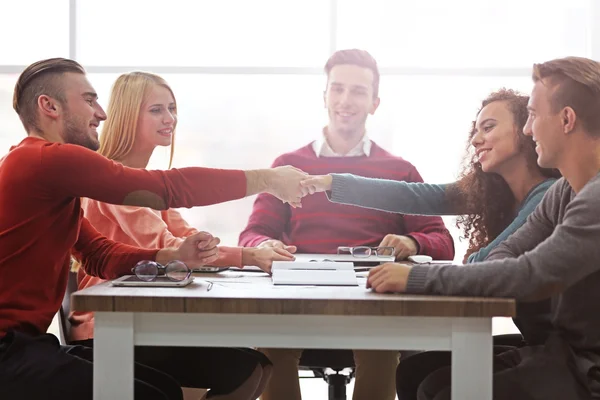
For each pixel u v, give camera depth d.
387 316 1.51
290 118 3.89
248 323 1.53
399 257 2.64
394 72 3.77
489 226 2.26
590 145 1.67
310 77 3.85
